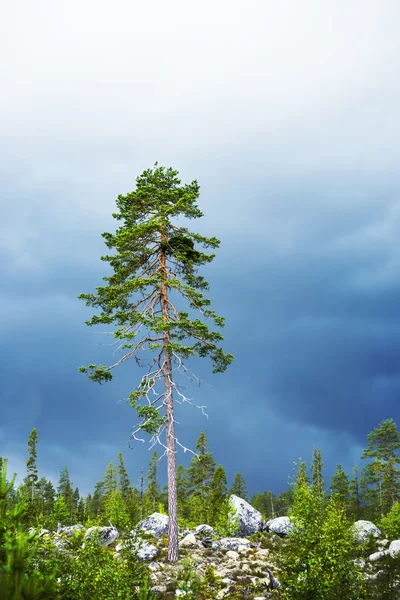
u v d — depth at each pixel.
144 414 22.28
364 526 30.50
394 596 11.66
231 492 79.12
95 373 23.64
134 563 13.00
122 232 26.17
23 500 8.07
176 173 27.59
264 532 30.56
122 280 26.20
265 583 18.12
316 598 11.66
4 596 6.41
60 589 9.55
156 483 67.06
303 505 13.42
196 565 20.23
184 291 25.31
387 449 59.88
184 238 26.61
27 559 7.39
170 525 22.14
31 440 54.44
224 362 25.67
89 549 11.61
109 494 62.19
